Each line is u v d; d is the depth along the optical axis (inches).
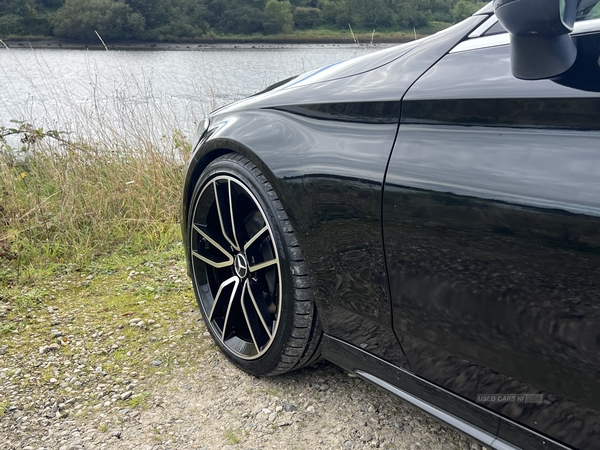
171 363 84.0
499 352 45.1
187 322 97.3
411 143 50.9
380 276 54.6
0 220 142.1
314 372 80.1
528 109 42.5
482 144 45.2
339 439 65.9
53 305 106.8
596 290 37.6
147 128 188.1
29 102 197.6
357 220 55.4
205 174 78.2
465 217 45.3
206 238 80.8
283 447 64.8
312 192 60.0
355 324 60.3
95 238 142.2
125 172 172.9
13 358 86.6
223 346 81.0
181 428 69.0
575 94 39.6
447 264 47.5
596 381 38.9
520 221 41.5
